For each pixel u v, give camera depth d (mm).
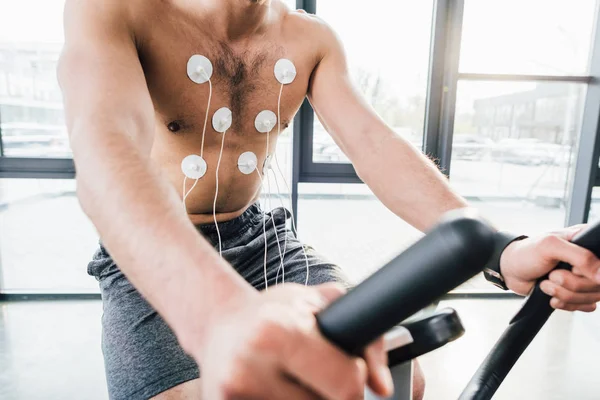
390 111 2516
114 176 429
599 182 2629
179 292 338
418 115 2545
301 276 928
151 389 653
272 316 249
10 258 2699
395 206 803
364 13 2369
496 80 2490
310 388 237
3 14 2295
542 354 2088
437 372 1914
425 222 741
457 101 2492
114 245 400
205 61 811
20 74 2361
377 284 229
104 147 462
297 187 2518
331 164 2539
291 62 918
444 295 219
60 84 587
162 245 365
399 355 320
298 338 240
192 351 319
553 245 486
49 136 2432
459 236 201
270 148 1016
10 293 2533
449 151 2531
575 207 2723
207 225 1010
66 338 2133
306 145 2504
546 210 2871
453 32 2389
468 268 199
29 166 2445
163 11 764
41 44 2340
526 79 2498
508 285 571
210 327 294
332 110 937
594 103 2541
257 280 947
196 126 867
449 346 2129
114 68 594
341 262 2729
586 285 475
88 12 648
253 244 1003
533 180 2781
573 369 1957
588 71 2574
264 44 886
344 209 3051
